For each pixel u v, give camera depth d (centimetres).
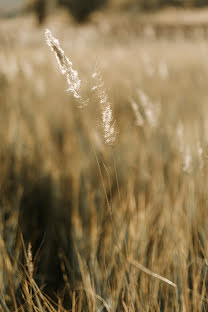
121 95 228
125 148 169
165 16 2484
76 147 177
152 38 856
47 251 124
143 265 115
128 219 125
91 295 109
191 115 209
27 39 472
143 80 298
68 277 119
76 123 203
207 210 120
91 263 116
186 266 112
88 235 124
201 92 273
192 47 609
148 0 2822
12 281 112
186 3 3000
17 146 174
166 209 125
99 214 129
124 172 155
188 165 124
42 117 214
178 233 119
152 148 173
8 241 120
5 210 129
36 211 135
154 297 109
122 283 112
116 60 415
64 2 2483
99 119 100
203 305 109
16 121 201
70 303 114
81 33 745
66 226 129
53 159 168
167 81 307
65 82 98
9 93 248
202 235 118
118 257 117
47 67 323
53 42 98
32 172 158
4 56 261
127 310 107
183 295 109
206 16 2291
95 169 154
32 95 249
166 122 198
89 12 2483
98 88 99
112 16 2480
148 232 121
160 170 153
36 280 117
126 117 192
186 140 138
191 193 124
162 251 115
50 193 142
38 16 2486
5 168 153
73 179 152
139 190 145
